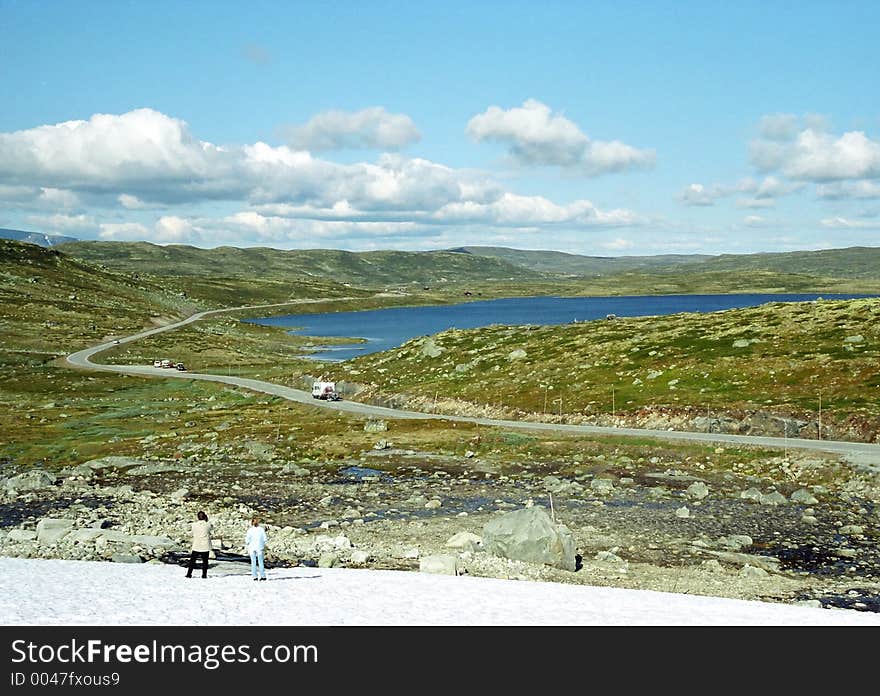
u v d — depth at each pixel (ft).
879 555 141.79
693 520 169.37
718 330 397.80
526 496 198.49
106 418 363.97
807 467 215.92
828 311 397.39
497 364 412.98
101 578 103.50
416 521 170.19
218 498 196.44
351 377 453.17
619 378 346.13
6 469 241.55
